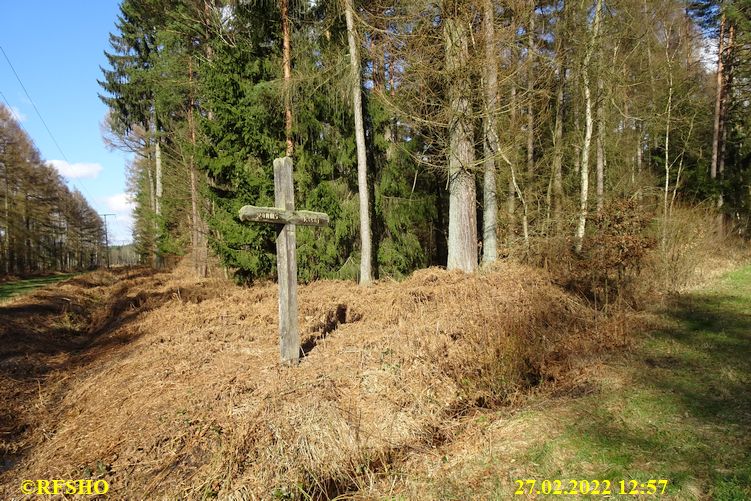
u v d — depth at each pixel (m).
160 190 21.95
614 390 4.62
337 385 4.52
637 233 7.74
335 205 10.93
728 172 18.92
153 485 3.30
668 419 3.87
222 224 10.79
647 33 11.76
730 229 15.20
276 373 4.79
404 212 12.05
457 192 9.65
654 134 15.30
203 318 7.88
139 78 19.83
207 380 4.82
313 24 10.98
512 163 11.04
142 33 20.98
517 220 11.62
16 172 31.16
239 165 10.72
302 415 3.90
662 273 9.36
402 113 9.49
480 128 10.47
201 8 13.59
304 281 11.14
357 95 10.01
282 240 5.01
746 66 17.62
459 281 8.36
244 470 3.43
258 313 8.00
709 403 4.10
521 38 9.85
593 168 13.34
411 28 9.43
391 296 7.96
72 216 46.50
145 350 6.41
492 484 3.27
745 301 7.98
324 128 11.58
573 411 4.23
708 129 19.53
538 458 3.51
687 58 14.88
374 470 3.71
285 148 11.06
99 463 3.58
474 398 4.69
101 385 5.39
